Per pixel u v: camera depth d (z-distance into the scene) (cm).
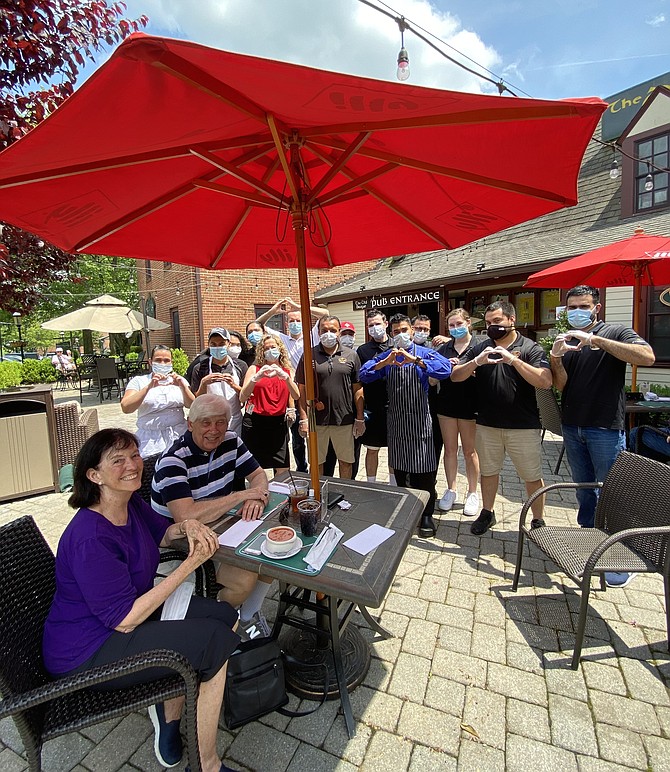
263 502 215
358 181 192
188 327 1141
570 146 151
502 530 352
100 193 184
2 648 132
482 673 207
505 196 212
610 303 682
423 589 275
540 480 323
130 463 159
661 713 182
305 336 192
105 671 128
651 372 640
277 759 168
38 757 129
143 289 1655
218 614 174
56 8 248
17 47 225
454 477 396
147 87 108
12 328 2434
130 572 163
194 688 139
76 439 520
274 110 135
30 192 167
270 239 292
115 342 1655
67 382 1689
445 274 852
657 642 222
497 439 329
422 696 195
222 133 153
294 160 178
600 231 721
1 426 435
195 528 179
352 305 1155
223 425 216
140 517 187
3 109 229
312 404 197
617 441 295
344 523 196
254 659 179
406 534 186
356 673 204
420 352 342
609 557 220
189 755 143
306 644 224
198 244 280
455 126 149
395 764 165
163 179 193
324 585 150
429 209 245
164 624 154
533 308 902
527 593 268
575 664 206
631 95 766
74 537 150
